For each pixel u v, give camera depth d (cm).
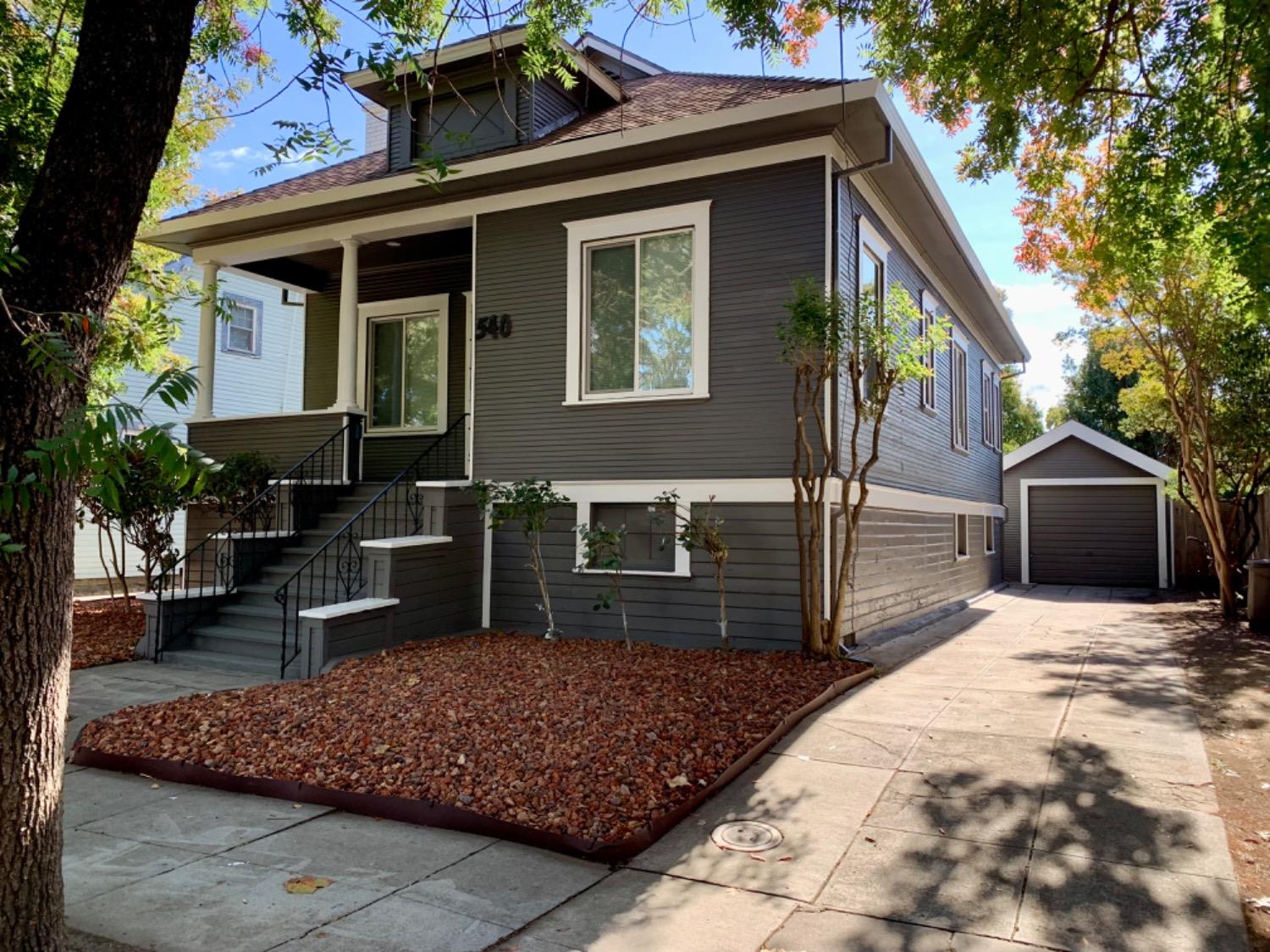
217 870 370
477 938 310
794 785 467
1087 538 1925
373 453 1225
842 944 305
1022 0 682
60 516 272
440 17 646
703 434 836
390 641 793
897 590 1041
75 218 272
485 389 942
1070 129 775
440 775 455
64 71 710
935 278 1252
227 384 1653
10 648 259
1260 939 304
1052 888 343
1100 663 798
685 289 859
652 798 426
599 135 835
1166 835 389
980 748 520
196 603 855
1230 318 1068
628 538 875
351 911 330
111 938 307
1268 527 1243
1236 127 688
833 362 741
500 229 947
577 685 612
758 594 806
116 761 518
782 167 815
